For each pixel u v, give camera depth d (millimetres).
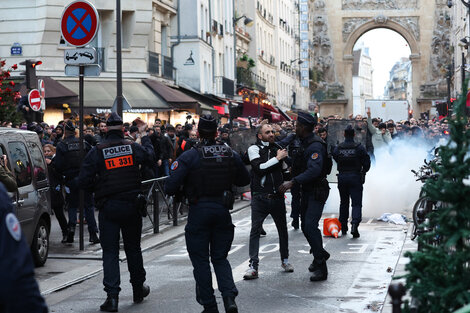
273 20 68562
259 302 8898
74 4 13000
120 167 8758
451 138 4719
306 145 10094
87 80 30297
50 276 10977
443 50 90375
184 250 13453
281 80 71562
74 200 14180
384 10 91938
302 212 10305
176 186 7965
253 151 10266
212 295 7988
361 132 20312
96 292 9812
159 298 9289
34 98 17891
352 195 14422
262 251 12961
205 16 41750
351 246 13227
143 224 14867
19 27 29750
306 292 9414
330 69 93188
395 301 3781
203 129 8086
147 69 32688
